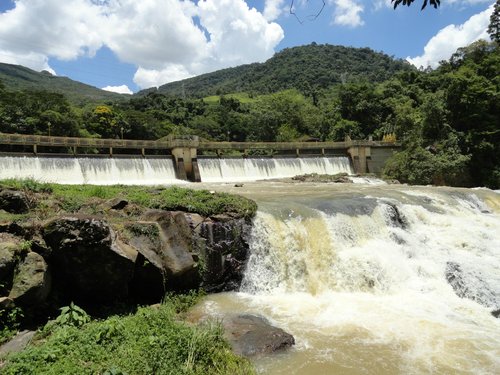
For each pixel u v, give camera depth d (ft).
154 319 34.91
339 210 64.03
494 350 34.91
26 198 42.52
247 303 47.06
